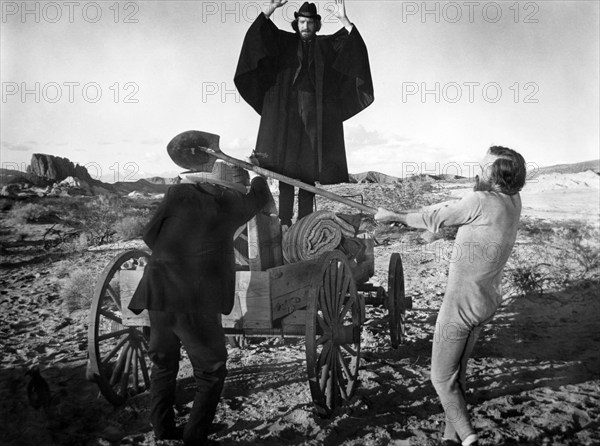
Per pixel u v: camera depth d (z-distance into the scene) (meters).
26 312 6.78
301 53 5.68
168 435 3.52
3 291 7.97
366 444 3.42
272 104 5.77
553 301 6.72
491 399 4.07
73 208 20.66
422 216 3.32
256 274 3.77
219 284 3.39
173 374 3.52
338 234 4.46
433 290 7.68
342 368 4.25
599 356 4.90
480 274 3.19
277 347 5.41
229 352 5.25
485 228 3.17
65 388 4.34
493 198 3.18
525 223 13.43
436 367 3.29
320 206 15.77
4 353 5.19
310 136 5.78
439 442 3.42
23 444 3.46
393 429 3.61
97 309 3.84
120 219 15.91
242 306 3.81
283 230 4.75
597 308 6.32
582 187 24.12
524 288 7.08
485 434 3.47
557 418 3.70
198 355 3.37
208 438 3.52
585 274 7.69
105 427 3.72
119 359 4.14
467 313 3.21
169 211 3.48
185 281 3.34
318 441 3.45
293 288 4.05
